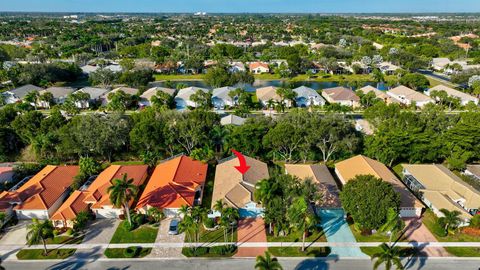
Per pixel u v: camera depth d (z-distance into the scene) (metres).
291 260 48.59
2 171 69.62
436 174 67.75
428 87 148.75
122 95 116.88
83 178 68.81
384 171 68.06
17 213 58.09
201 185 65.38
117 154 80.94
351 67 187.50
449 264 47.94
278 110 113.12
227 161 73.00
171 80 170.00
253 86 158.12
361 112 117.00
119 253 50.09
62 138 75.56
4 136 80.94
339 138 74.81
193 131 76.62
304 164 74.81
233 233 54.34
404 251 50.28
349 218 57.34
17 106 107.81
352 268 47.25
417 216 58.62
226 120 94.38
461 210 56.16
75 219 55.38
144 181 69.50
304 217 47.59
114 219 58.31
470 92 139.62
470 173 71.25
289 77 176.38
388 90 144.12
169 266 47.72
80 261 48.66
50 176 66.19
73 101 116.62
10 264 48.16
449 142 73.88
